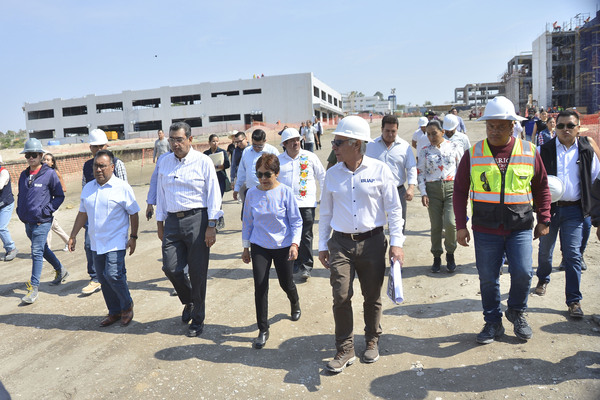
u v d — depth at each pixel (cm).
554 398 293
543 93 5522
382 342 389
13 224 1035
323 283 543
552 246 435
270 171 396
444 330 402
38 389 347
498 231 353
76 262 698
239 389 331
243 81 6059
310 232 551
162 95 6309
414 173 548
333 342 397
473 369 335
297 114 5956
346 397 314
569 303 400
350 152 332
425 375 333
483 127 3284
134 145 3225
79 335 440
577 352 344
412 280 533
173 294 540
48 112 6994
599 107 4975
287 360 370
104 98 6531
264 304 395
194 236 418
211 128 5228
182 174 414
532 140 1130
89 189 447
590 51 5091
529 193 350
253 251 404
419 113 8938
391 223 345
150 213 492
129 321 460
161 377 353
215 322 453
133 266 655
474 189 360
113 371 367
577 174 400
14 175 1659
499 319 373
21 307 521
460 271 550
